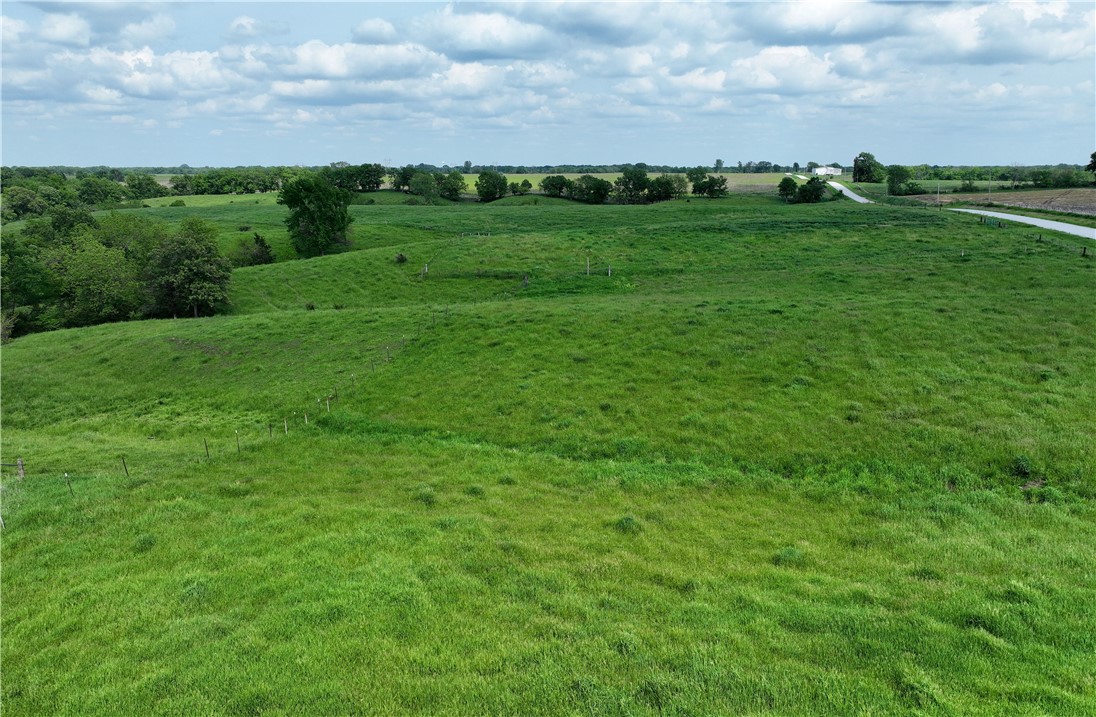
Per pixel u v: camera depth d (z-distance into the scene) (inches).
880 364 1106.1
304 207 3585.1
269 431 1166.3
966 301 1430.9
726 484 828.0
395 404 1210.6
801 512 747.4
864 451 861.2
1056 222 2974.9
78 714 421.1
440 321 1668.3
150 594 565.0
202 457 1000.9
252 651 475.2
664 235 3024.1
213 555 639.1
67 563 635.5
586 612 527.8
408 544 654.5
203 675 449.4
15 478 901.2
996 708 400.5
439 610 528.4
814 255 2417.6
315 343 1646.2
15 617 542.3
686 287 2023.9
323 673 447.5
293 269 2942.9
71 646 496.7
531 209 4923.7
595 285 2249.0
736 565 620.4
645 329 1423.5
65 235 3567.9
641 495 807.7
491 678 439.5
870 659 455.5
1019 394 950.4
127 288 2711.6
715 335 1334.9
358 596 542.0
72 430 1298.0
